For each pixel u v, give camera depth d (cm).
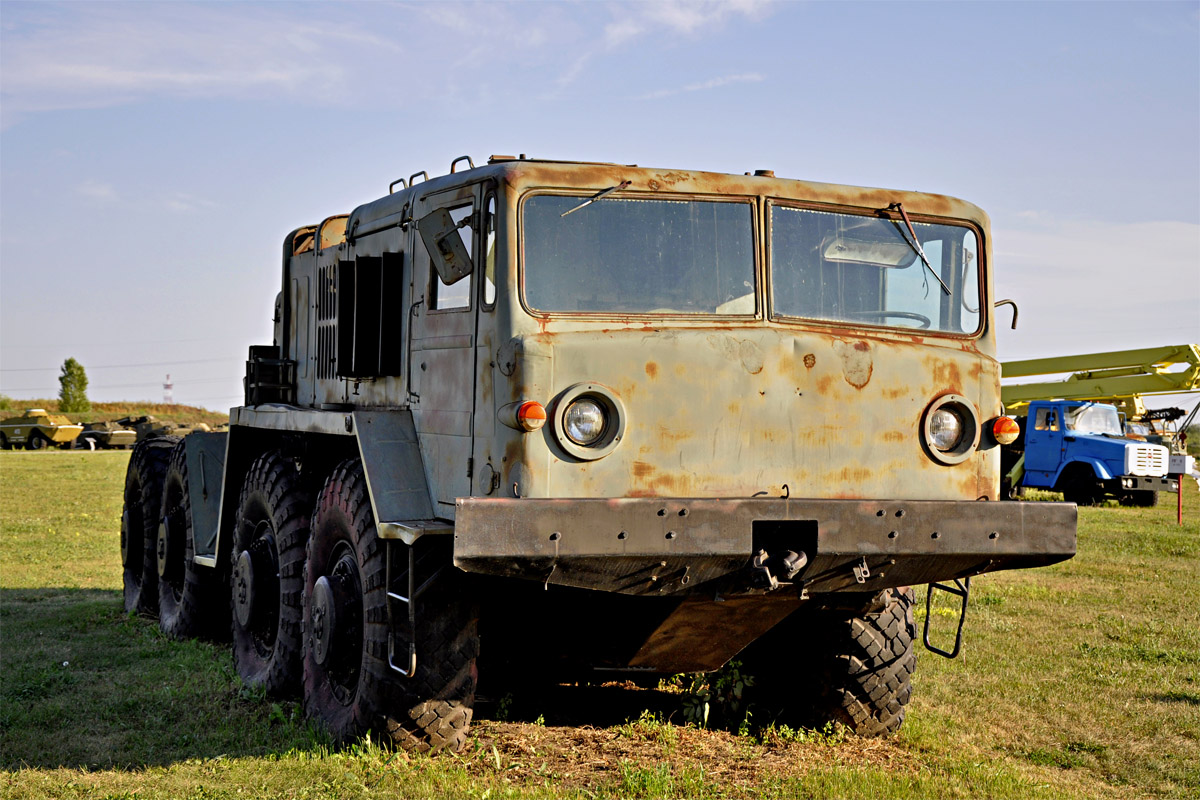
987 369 522
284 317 784
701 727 595
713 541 443
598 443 454
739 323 488
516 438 448
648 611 513
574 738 570
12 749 548
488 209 479
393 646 509
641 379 461
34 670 716
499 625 546
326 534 584
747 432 475
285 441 720
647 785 478
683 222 491
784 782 498
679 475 464
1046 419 2488
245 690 658
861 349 496
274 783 484
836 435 489
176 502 908
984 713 640
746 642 546
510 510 422
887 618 582
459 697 512
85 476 2906
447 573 507
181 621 830
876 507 468
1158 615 971
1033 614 972
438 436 514
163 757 538
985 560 492
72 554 1386
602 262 477
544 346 450
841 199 518
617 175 482
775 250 504
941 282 536
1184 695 679
